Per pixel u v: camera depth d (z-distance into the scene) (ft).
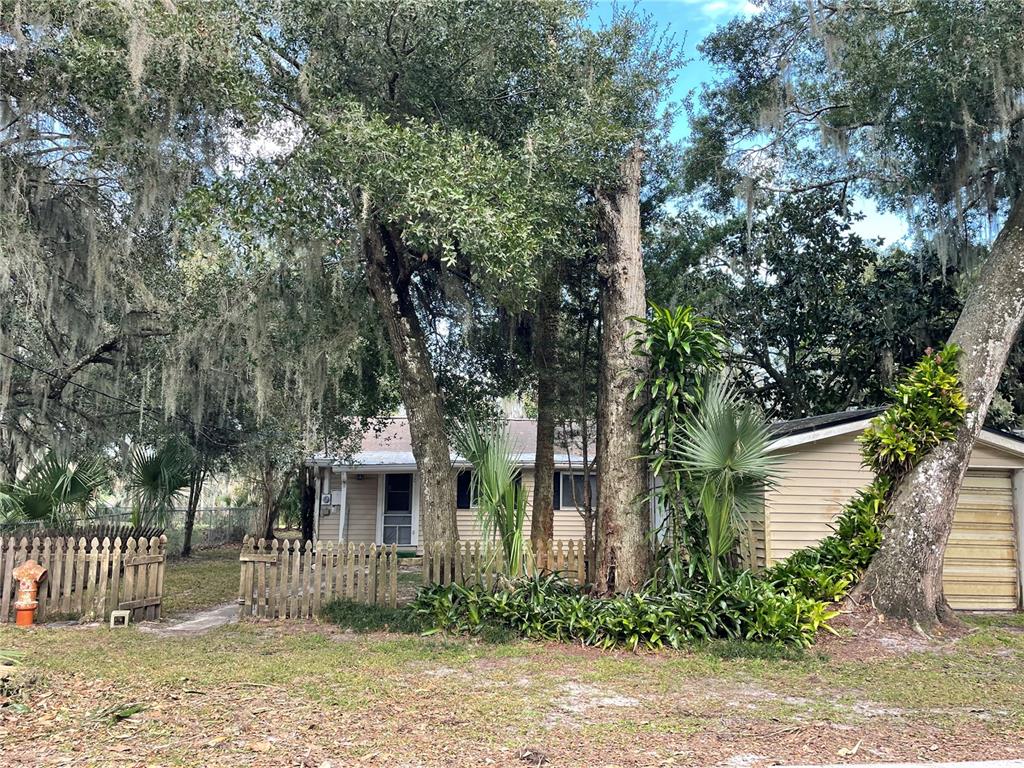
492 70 31.37
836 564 28.53
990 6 28.81
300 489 68.95
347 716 16.80
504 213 26.43
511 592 27.43
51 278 37.88
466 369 42.88
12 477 44.34
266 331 37.83
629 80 34.58
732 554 32.22
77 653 23.02
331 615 28.76
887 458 28.81
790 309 50.65
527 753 14.47
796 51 41.42
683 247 42.93
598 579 28.84
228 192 29.78
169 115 29.66
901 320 45.83
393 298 33.01
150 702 17.71
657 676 20.93
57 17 29.89
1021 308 28.73
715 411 26.78
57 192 39.45
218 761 13.92
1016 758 14.61
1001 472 35.19
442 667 21.79
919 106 32.81
